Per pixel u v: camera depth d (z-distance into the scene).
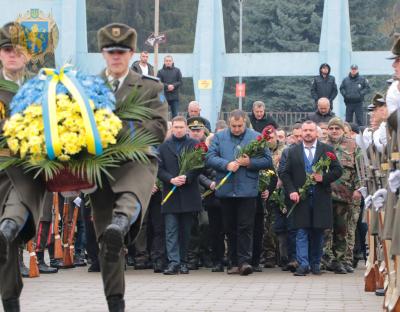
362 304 13.50
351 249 18.92
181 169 17.98
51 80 9.55
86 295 14.38
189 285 15.99
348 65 40.12
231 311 12.63
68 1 37.97
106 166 9.45
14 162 9.49
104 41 10.12
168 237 18.16
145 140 9.68
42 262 18.19
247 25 70.25
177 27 81.62
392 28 72.12
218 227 18.64
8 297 9.94
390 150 11.54
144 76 10.20
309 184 17.86
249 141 18.02
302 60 40.16
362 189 14.63
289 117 44.16
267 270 19.19
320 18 68.06
